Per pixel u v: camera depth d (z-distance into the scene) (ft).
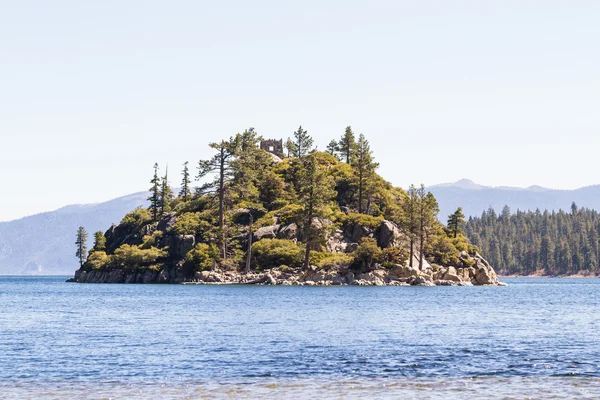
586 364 121.19
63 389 100.73
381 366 118.73
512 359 126.82
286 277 475.72
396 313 232.32
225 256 509.35
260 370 114.93
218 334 165.78
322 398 94.58
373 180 588.50
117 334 167.43
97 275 602.03
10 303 307.78
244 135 646.33
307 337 159.33
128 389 100.58
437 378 108.06
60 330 178.50
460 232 606.55
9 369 117.08
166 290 407.23
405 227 496.23
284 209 554.46
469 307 270.05
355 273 477.77
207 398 94.79
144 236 596.70
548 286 633.61
